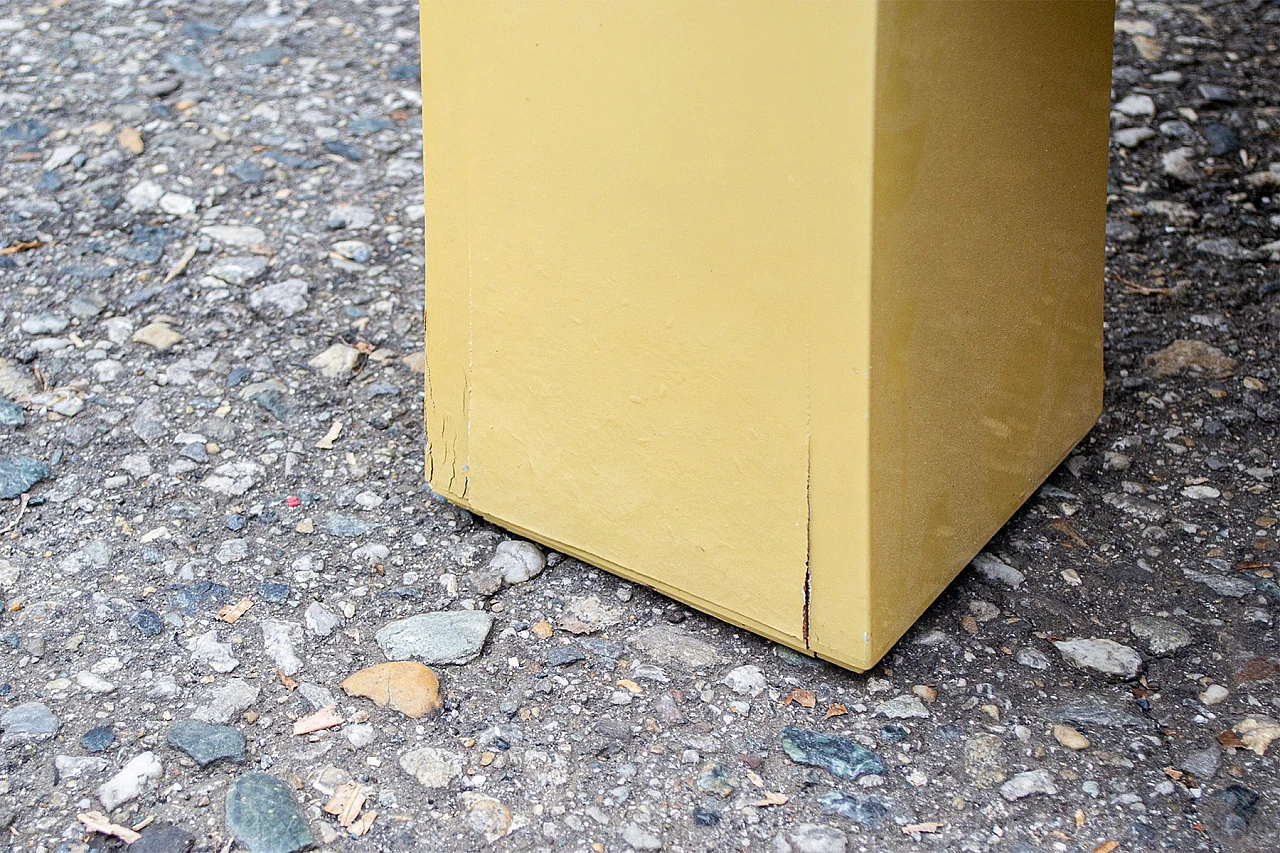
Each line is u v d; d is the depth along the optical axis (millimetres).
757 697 1649
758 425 1571
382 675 1668
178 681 1672
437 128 1728
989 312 1684
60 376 2355
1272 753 1539
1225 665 1697
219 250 2748
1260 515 2004
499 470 1896
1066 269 1897
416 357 2465
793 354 1497
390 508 2057
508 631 1777
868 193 1355
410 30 3820
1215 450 2170
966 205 1551
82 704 1628
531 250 1698
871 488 1502
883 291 1421
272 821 1439
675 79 1461
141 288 2615
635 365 1661
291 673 1690
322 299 2621
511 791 1494
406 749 1559
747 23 1379
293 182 3012
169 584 1864
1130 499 2057
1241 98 3303
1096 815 1458
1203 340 2469
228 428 2242
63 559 1914
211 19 3818
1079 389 2070
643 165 1534
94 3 3871
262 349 2463
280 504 2057
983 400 1732
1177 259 2729
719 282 1529
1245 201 2916
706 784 1507
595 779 1514
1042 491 2092
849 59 1317
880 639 1605
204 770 1523
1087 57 1780
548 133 1607
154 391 2326
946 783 1509
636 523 1767
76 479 2098
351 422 2277
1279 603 1807
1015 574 1890
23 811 1460
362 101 3396
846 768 1530
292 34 3750
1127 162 3059
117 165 3020
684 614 1811
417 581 1880
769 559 1638
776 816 1461
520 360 1789
